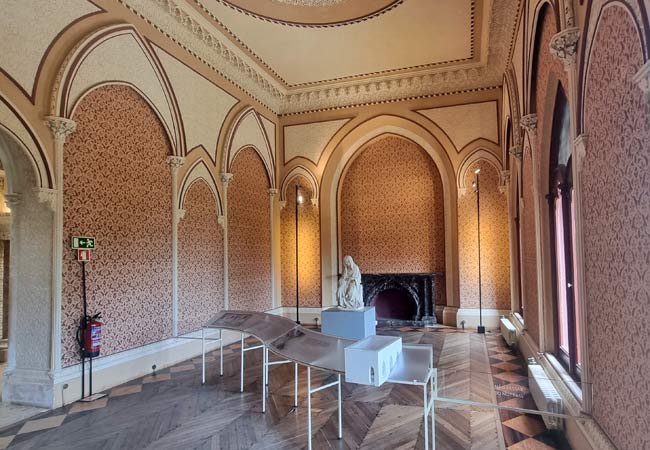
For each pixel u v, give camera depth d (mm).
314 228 9156
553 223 4387
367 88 8797
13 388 4363
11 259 4484
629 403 2086
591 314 2711
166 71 5992
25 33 4105
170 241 6008
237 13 6195
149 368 5496
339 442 3426
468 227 8305
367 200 9406
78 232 4605
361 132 8984
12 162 4391
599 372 2592
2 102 3885
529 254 5430
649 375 1840
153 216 5719
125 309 5203
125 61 5238
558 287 4348
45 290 4359
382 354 2625
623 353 2152
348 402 4352
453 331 7891
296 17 6332
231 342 7363
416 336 7484
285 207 9375
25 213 4438
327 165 9148
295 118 9367
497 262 8117
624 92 1997
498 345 6703
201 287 6656
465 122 8359
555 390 3439
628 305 2062
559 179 3977
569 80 2791
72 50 4469
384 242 9258
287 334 3975
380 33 6824
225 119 7426
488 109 8219
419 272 8984
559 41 2785
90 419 3977
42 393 4262
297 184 9328
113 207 5078
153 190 5742
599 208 2471
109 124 5051
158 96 5816
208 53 6934
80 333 4566
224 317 5164
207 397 4559
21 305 4441
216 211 7105
